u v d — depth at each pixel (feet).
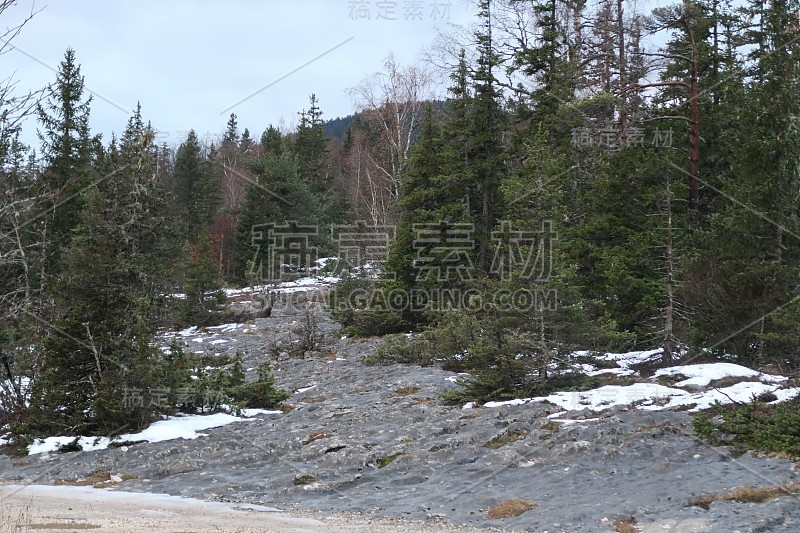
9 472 48.75
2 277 65.26
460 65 103.04
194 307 133.69
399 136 137.39
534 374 59.98
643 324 72.13
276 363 97.60
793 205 63.10
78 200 97.45
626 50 112.16
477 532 31.83
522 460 42.55
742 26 93.61
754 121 65.41
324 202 197.36
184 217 193.98
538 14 113.50
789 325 54.95
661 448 41.04
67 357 57.82
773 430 38.99
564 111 97.60
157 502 38.86
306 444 51.67
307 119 235.61
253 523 33.30
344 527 32.58
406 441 49.06
